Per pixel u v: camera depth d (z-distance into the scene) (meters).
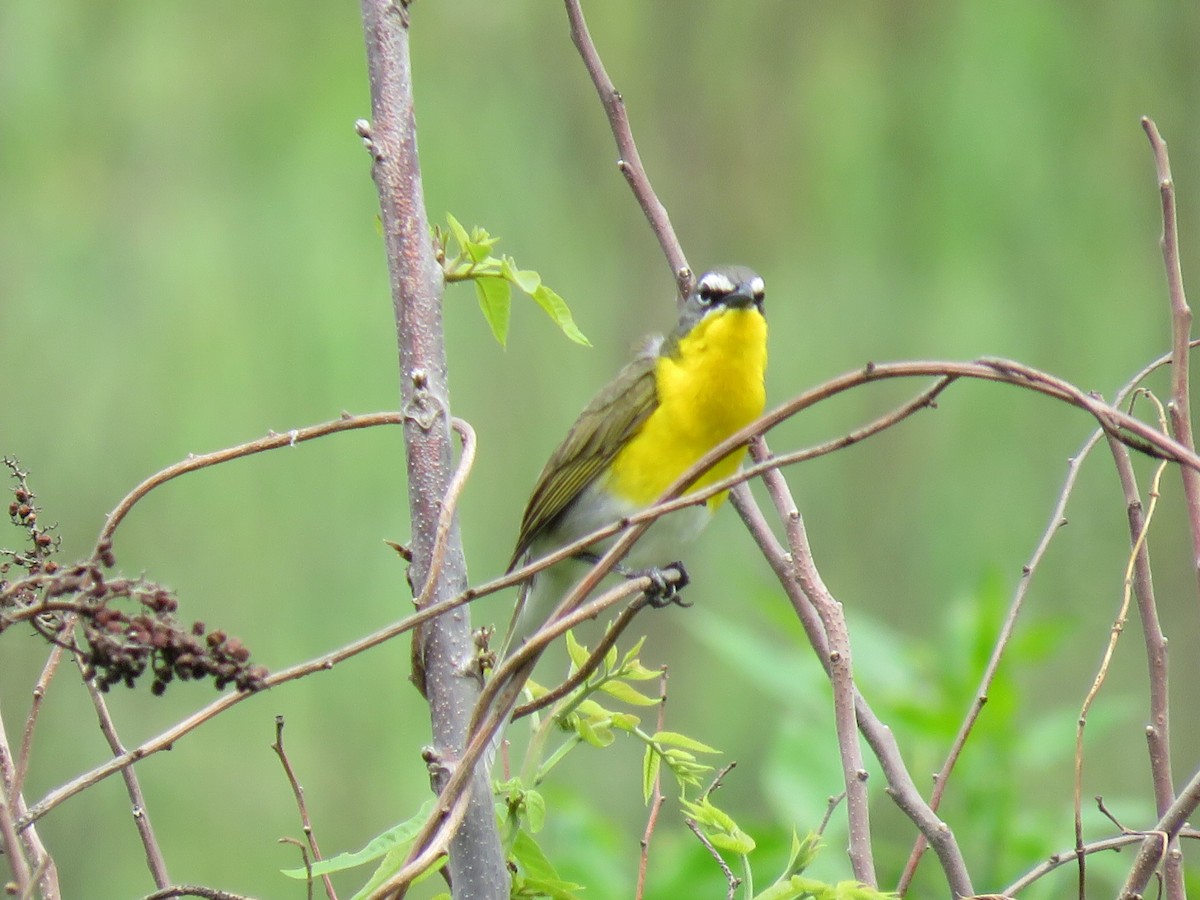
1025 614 13.65
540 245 16.09
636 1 15.75
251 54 15.71
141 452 15.69
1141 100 14.26
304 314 15.80
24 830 3.86
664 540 7.13
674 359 7.14
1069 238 14.80
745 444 4.38
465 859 4.02
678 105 15.70
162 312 15.69
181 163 15.74
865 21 15.29
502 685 3.93
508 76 16.14
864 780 4.28
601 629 14.97
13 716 13.59
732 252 15.74
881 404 15.96
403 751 15.78
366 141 4.32
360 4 4.39
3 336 15.37
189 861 14.60
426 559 4.15
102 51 15.40
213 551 15.96
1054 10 14.62
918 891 6.39
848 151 15.39
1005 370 3.82
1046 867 4.29
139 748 3.73
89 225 15.55
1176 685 12.60
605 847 6.20
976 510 15.34
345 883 13.47
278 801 15.27
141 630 3.40
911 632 15.15
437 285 4.30
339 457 16.28
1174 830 3.86
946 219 15.05
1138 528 4.25
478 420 16.38
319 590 16.06
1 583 3.58
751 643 6.63
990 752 6.30
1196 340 4.62
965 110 14.96
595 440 7.07
